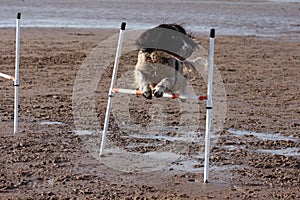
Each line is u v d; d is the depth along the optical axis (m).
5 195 10.71
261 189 11.40
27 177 11.67
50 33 35.62
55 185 11.31
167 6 57.31
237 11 54.69
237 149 13.93
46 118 16.31
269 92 21.22
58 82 21.67
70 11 50.38
